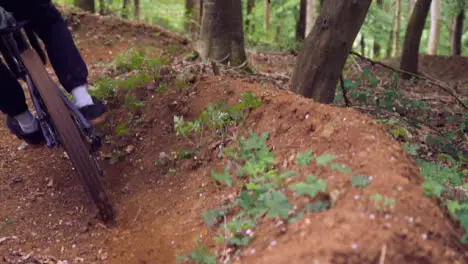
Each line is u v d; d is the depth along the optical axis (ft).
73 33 33.94
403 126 21.79
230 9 24.68
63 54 13.92
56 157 17.20
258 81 20.92
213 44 24.81
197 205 13.92
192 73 19.12
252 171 13.08
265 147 14.03
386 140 12.48
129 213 14.51
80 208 15.06
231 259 11.02
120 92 18.85
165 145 16.70
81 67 14.15
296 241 9.92
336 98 22.45
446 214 10.93
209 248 11.94
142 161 16.48
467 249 10.15
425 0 40.96
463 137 23.50
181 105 17.60
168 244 12.89
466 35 102.12
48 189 15.87
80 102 14.07
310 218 10.41
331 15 17.17
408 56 42.65
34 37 14.16
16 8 13.55
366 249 9.07
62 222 14.43
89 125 13.78
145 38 35.14
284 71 34.88
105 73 22.80
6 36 13.16
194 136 16.31
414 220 9.78
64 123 13.17
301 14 59.62
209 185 14.38
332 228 9.74
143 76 18.74
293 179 12.31
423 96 33.22
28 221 14.40
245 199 12.46
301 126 14.26
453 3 72.38
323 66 17.37
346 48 17.38
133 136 17.43
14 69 13.69
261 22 77.97
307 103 14.85
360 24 17.35
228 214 12.71
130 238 13.56
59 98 13.26
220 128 15.88
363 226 9.52
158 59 19.13
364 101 22.29
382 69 46.44
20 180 16.19
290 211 11.12
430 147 20.65
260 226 11.41
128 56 24.49
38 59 13.38
